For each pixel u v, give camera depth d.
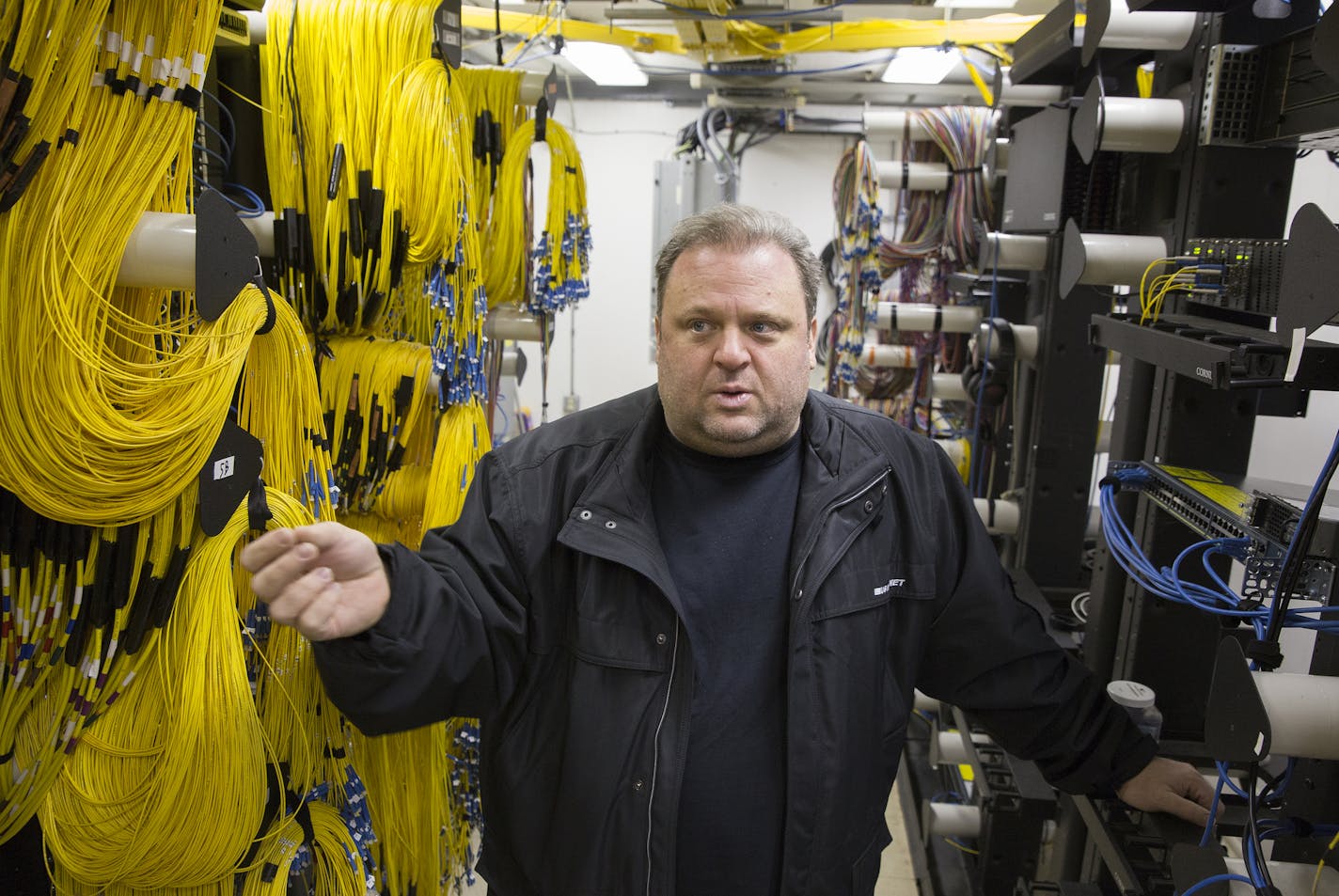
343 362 1.62
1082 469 2.54
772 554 1.30
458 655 1.15
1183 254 1.62
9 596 1.01
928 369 3.95
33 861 1.24
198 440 1.02
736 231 1.20
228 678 1.09
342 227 1.48
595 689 1.23
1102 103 1.62
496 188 2.14
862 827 1.31
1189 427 1.63
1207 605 1.30
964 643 1.41
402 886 1.59
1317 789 1.27
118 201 0.96
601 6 3.31
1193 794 1.33
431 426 1.83
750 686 1.26
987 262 2.58
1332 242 0.93
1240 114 1.52
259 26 1.57
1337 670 1.22
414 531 1.85
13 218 0.92
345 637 1.03
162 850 1.06
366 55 1.49
